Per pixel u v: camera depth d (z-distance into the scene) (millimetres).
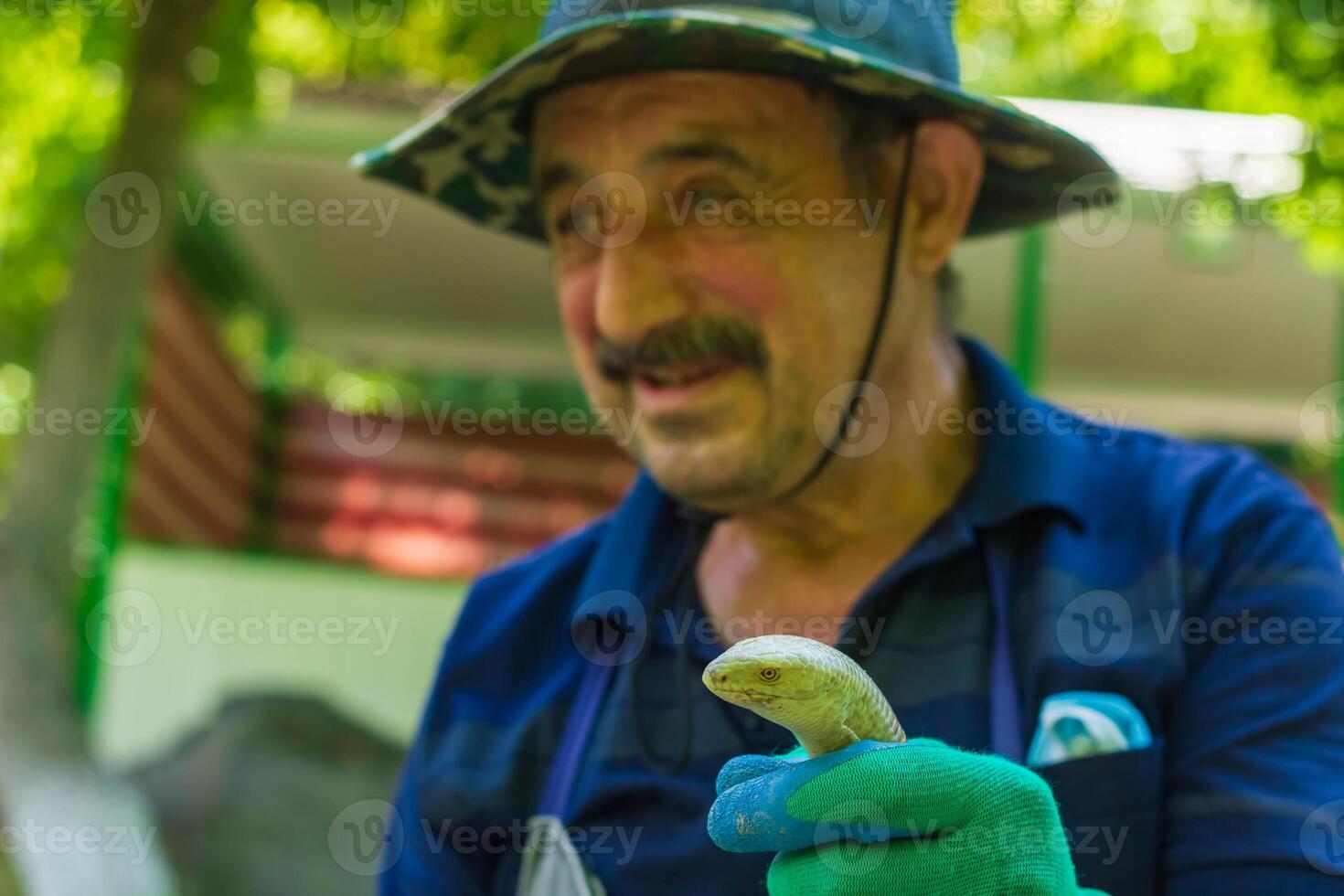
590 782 1943
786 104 1894
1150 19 6699
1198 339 8492
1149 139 5844
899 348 2025
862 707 1362
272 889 6559
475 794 2078
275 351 9953
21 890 5219
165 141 6156
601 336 1983
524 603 2250
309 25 7270
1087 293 8078
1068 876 1334
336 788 7301
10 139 7941
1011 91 7438
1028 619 1793
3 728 5594
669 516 2184
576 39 1837
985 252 7383
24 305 8320
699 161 1884
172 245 8266
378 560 9883
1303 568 1739
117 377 6160
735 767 1479
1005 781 1331
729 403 1889
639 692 1987
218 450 9258
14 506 5910
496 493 10000
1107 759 1645
